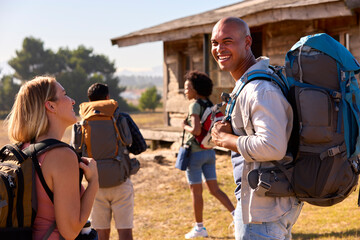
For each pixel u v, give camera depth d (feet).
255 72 7.45
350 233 15.62
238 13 36.99
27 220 6.22
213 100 41.14
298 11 30.04
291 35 37.09
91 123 12.89
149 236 18.40
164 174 30.71
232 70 8.05
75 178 6.56
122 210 13.32
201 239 17.08
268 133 6.83
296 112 7.13
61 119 7.04
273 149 6.80
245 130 7.48
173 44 51.24
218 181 26.78
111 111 13.03
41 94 6.79
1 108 205.67
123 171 12.98
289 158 7.16
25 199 6.24
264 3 40.09
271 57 39.47
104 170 12.73
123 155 13.11
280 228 7.45
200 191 17.29
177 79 50.42
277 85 7.34
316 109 6.93
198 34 43.11
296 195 7.31
